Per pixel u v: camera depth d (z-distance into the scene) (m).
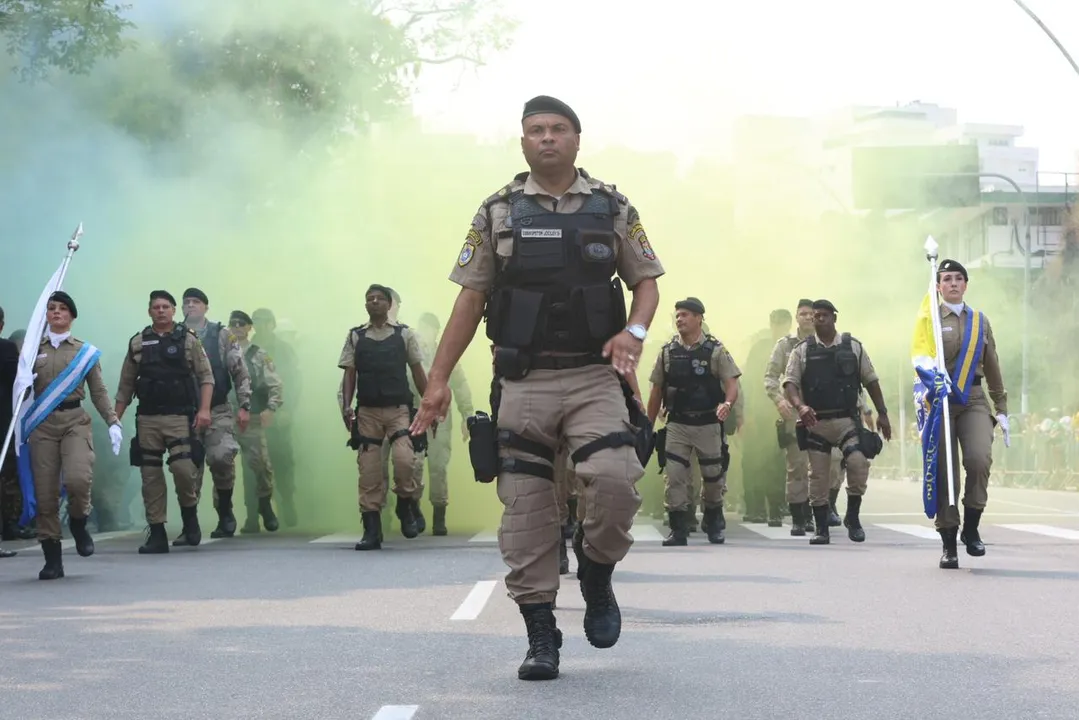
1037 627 7.72
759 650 7.00
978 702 5.70
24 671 6.63
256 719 5.54
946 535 10.99
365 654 7.00
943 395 10.87
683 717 5.48
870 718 5.43
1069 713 5.49
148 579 10.73
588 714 5.55
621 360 6.25
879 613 8.33
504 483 6.41
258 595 9.52
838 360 13.94
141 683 6.30
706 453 14.09
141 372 13.48
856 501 14.15
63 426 10.98
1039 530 15.27
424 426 6.41
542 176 6.49
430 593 9.54
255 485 16.69
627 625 7.91
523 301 6.36
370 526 13.63
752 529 16.80
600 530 6.33
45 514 10.90
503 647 7.20
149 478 13.44
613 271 6.46
